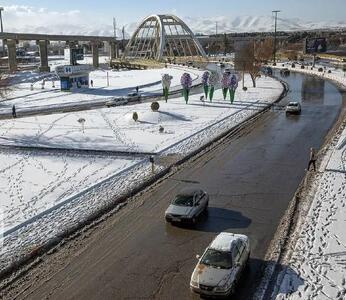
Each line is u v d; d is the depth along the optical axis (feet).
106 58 651.66
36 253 61.82
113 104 200.34
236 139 128.06
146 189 87.10
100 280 54.65
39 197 82.94
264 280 53.36
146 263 58.39
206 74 204.03
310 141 122.62
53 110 192.44
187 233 67.10
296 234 64.69
